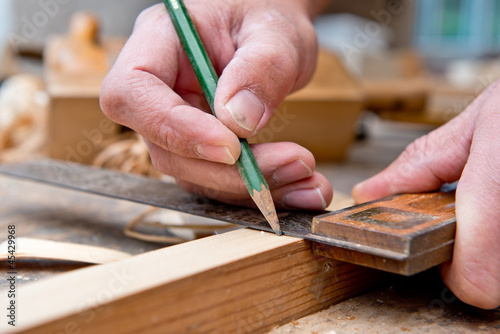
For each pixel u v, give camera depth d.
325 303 0.45
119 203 0.85
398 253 0.38
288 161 0.49
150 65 0.50
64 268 0.52
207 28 0.56
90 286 0.32
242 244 0.41
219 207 0.54
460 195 0.43
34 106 1.23
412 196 0.53
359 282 0.48
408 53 2.15
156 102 0.47
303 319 0.43
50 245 0.53
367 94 1.58
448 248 0.42
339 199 0.70
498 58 2.87
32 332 0.27
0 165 0.81
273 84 0.49
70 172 0.75
